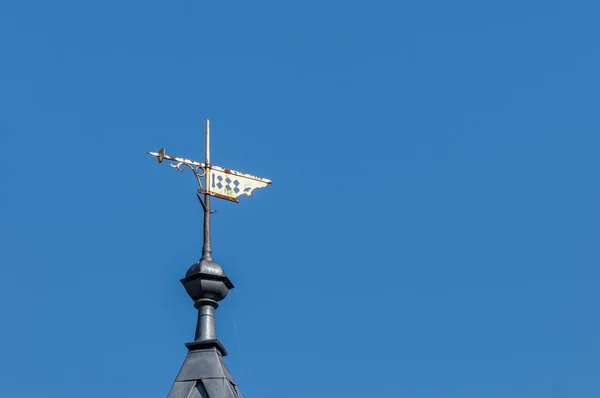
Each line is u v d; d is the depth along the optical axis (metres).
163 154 24.19
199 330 22.38
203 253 23.48
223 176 24.83
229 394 21.03
